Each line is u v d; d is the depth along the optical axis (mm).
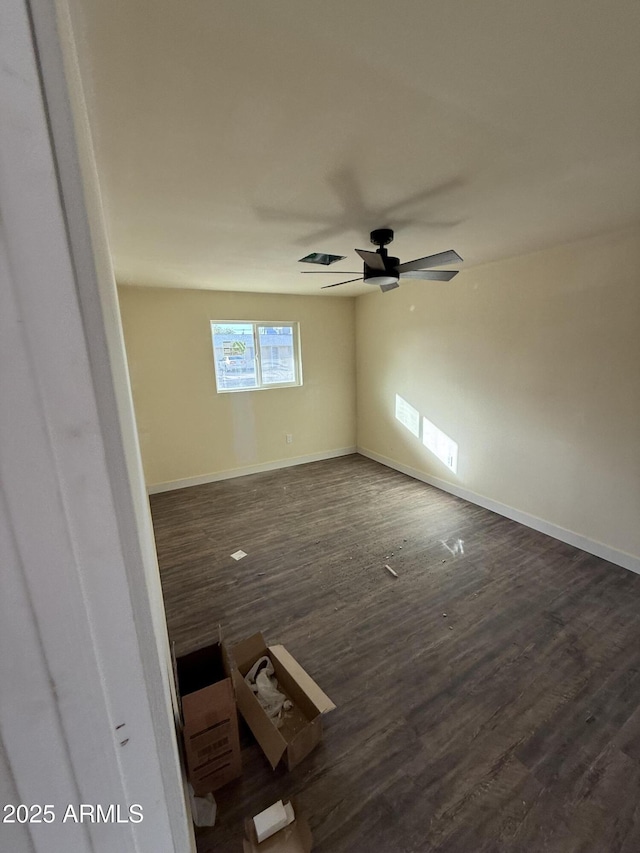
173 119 1214
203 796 1394
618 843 1269
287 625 2309
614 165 1587
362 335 5336
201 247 2617
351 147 1410
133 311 4102
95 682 392
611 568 2770
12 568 343
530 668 1954
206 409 4633
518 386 3336
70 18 761
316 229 2305
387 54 974
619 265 2545
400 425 4867
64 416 338
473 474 3914
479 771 1492
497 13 860
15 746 373
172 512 3949
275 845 1231
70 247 328
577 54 982
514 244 2789
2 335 311
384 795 1421
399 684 1881
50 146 311
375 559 2988
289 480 4785
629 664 1964
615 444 2729
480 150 1454
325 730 1663
